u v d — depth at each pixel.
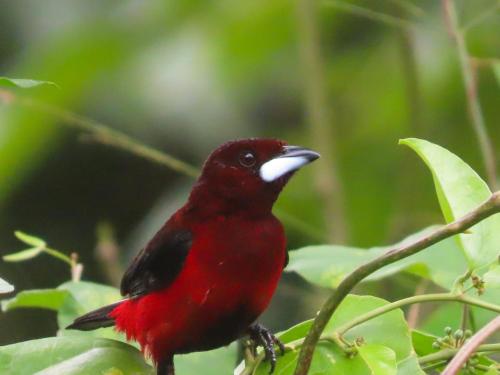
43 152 12.34
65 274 12.65
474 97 9.35
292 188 12.34
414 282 10.00
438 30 10.41
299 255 7.40
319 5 11.91
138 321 6.89
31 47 11.93
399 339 5.84
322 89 11.30
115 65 12.09
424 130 11.48
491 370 5.45
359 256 7.28
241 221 6.77
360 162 12.84
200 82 12.29
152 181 12.73
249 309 6.75
